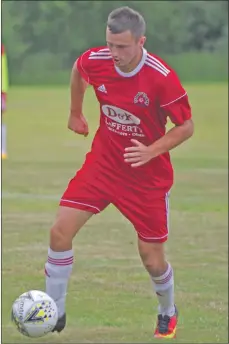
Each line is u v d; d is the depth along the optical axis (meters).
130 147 13.51
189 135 13.75
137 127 13.73
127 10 12.99
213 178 37.19
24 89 101.75
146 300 18.05
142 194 14.20
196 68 108.06
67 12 108.31
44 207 29.34
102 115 14.00
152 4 111.94
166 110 13.49
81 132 14.85
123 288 19.03
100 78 13.58
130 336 15.37
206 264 21.53
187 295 18.53
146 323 16.31
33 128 61.44
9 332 15.64
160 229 14.44
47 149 48.47
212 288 19.14
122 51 12.94
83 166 14.27
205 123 64.25
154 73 13.29
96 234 25.20
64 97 88.38
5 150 43.78
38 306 13.43
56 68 107.94
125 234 25.23
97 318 16.62
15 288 18.73
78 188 14.08
